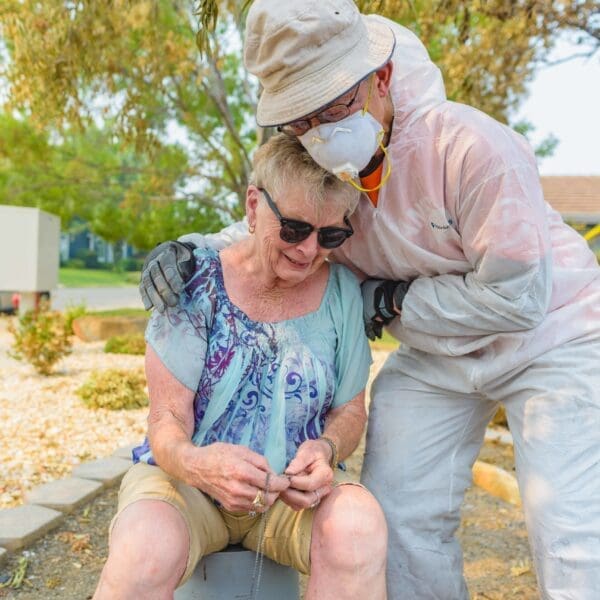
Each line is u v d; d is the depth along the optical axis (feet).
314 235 6.68
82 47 25.85
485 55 21.86
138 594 5.93
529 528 7.20
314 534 6.55
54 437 17.78
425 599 8.27
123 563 5.95
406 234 7.38
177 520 6.29
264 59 6.21
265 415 6.98
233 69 40.78
